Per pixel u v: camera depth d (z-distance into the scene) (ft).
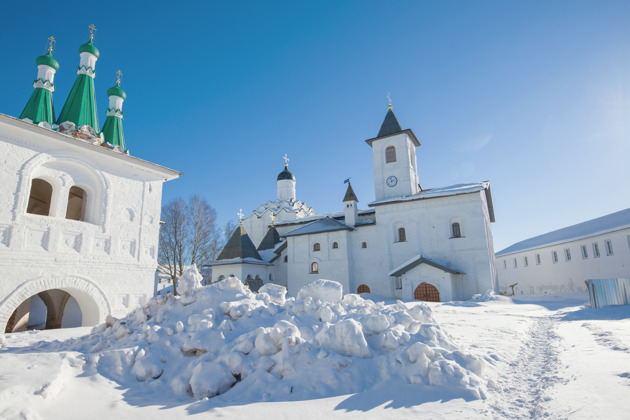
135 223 57.00
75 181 51.06
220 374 17.38
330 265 112.78
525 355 23.52
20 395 14.07
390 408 14.15
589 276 112.06
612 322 37.29
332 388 16.07
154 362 19.42
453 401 14.55
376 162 121.39
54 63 60.08
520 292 150.92
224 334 21.08
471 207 99.45
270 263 124.77
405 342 19.10
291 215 160.45
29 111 56.49
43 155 46.91
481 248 95.86
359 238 114.73
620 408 12.69
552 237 145.59
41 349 25.12
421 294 95.61
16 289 42.50
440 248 100.58
